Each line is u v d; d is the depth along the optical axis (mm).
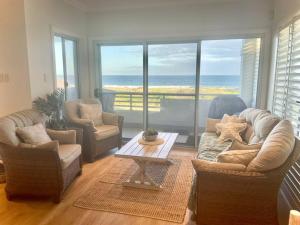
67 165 2609
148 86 4637
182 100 4512
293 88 2682
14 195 2531
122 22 4465
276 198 1823
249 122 3215
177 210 2342
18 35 3168
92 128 3578
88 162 3609
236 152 1957
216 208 1916
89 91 4863
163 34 4293
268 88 3912
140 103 4738
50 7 3617
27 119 2801
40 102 3348
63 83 4230
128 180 2875
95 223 2141
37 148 2359
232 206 1882
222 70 4250
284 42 3127
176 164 3523
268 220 1854
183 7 4137
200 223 1980
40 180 2443
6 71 3287
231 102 4012
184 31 4188
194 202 2055
